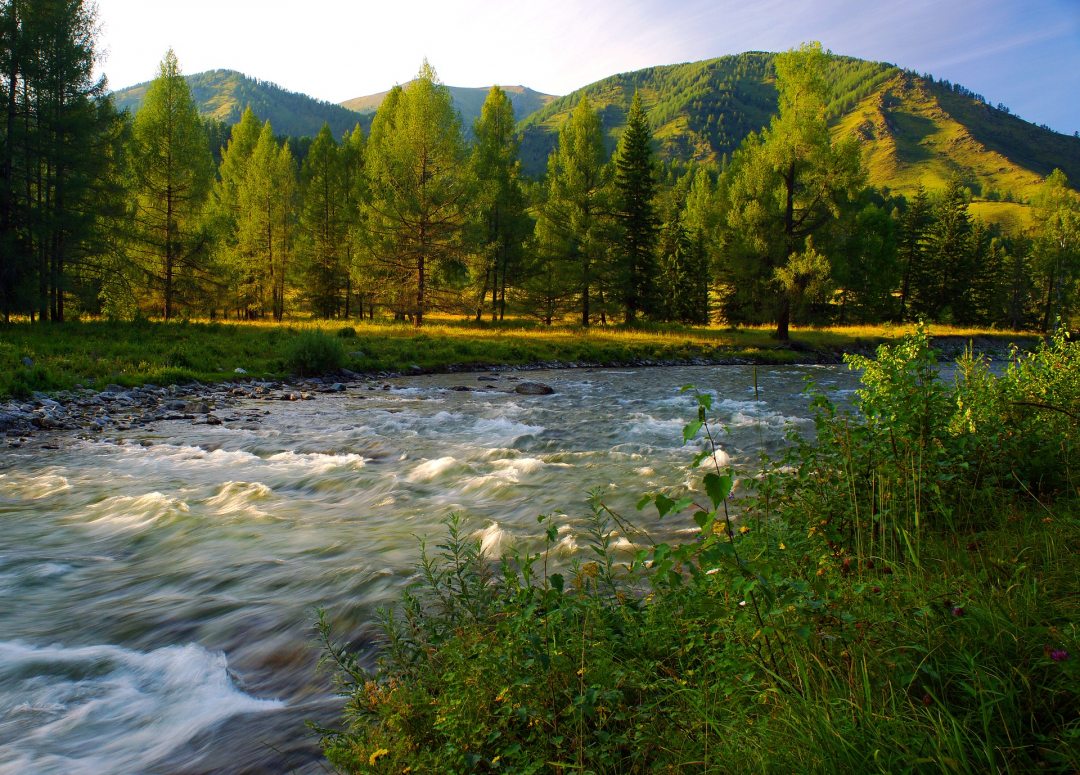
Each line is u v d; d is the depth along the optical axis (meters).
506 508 7.37
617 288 42.69
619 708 2.70
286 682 3.86
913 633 2.64
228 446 10.88
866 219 57.50
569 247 41.84
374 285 35.78
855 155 33.16
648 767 2.50
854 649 2.62
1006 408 5.34
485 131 44.41
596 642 3.00
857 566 3.55
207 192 38.06
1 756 3.21
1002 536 3.90
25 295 23.38
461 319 45.88
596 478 8.62
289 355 20.72
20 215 23.95
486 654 2.94
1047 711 2.21
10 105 23.95
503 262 44.31
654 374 24.38
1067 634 2.42
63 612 4.77
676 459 9.77
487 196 36.09
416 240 34.88
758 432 11.63
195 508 7.37
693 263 59.19
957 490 4.41
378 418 13.77
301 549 5.99
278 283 46.41
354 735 2.98
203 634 4.43
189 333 25.53
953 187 62.81
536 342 31.23
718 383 21.03
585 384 20.81
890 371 4.59
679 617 3.42
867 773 2.03
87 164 25.45
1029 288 64.25
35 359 16.75
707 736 2.47
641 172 44.66
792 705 2.38
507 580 3.62
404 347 26.09
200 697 3.73
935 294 62.41
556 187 41.59
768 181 35.53
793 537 3.67
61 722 3.50
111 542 6.27
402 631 4.17
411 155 33.75
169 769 3.10
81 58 25.36
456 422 13.37
